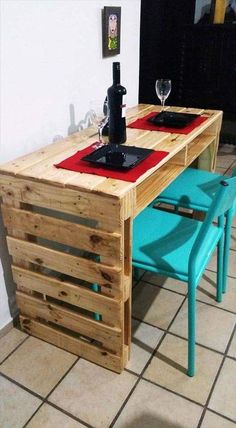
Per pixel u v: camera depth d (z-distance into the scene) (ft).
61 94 5.26
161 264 4.26
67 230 4.00
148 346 4.98
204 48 10.39
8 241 4.58
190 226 4.96
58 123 5.35
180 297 5.88
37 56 4.65
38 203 4.04
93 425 4.02
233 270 6.47
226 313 5.51
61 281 4.44
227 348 4.92
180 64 10.92
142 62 11.36
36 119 4.92
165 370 4.63
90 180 3.76
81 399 4.30
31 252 4.47
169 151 4.54
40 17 4.53
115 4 5.94
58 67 5.07
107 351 4.52
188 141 5.00
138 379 4.52
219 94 10.78
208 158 6.93
